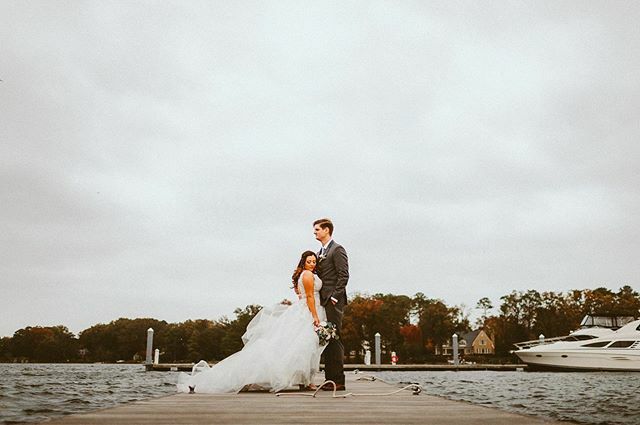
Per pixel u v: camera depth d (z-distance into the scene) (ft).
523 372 92.22
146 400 16.63
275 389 21.24
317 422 10.56
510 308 295.69
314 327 21.54
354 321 303.68
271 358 21.45
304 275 22.07
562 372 91.35
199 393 20.90
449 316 322.34
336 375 21.90
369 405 14.69
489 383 45.11
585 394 28.53
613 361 84.74
